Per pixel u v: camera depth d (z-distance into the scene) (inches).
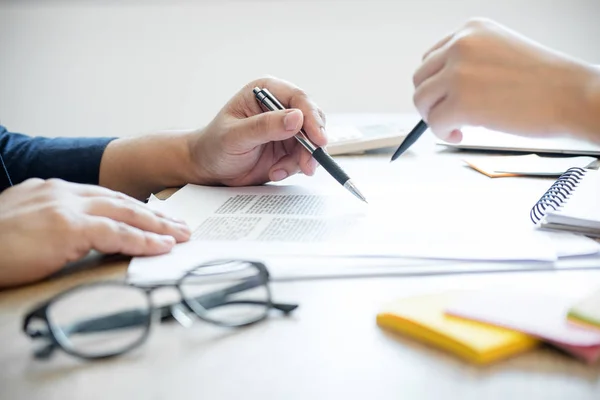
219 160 33.6
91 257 25.2
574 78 24.9
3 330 19.7
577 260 23.9
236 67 71.4
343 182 31.8
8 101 72.7
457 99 25.3
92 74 72.0
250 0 69.5
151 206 30.5
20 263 22.5
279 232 26.7
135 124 73.3
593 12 67.2
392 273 23.0
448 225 27.1
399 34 69.6
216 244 25.5
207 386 16.5
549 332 17.5
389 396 15.9
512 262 23.6
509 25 68.7
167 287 21.4
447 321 18.6
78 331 18.8
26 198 25.4
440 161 40.1
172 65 71.6
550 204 28.2
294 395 16.0
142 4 70.1
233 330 19.4
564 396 15.8
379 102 71.7
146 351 18.3
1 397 16.3
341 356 17.8
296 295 21.5
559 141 42.1
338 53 70.6
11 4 70.4
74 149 37.9
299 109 33.8
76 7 70.4
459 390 16.1
